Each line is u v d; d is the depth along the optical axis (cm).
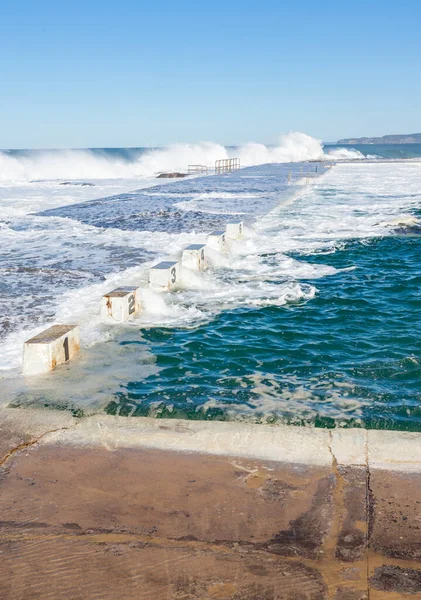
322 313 949
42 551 369
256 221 2009
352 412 578
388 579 341
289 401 608
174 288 1099
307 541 375
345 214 2188
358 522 393
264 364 723
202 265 1260
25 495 432
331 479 447
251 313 945
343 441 510
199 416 570
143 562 358
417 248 1514
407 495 423
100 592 333
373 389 640
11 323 876
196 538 380
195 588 335
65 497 429
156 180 4584
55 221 2086
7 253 1476
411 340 810
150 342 799
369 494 425
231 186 3509
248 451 495
